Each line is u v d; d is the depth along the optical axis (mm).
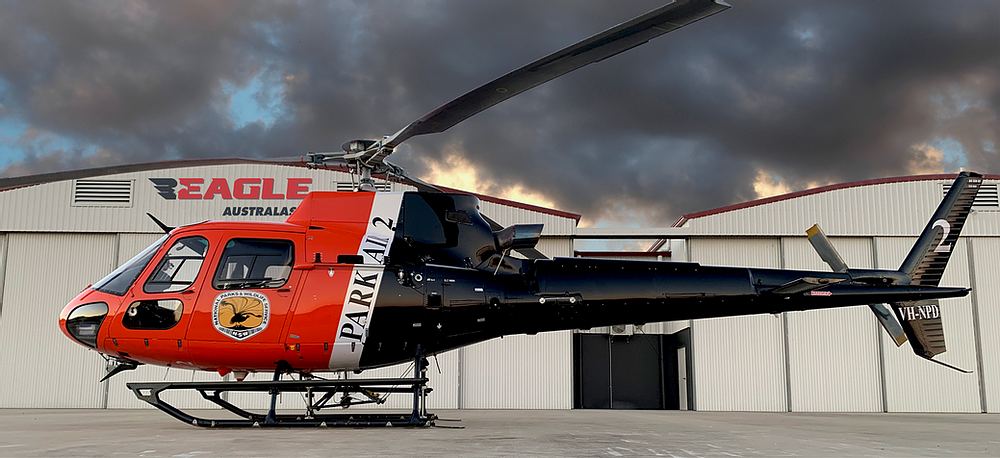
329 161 10008
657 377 27078
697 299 10648
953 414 22469
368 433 8750
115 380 23375
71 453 6254
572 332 24562
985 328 24219
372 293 9422
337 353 9469
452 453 6348
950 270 24625
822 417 18672
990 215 24859
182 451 6395
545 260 10688
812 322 24391
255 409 22469
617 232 24688
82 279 23922
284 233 9602
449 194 10242
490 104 7816
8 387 23172
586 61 6934
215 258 9477
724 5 5887
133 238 24141
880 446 8336
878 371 24094
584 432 9906
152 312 9344
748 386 24047
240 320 9258
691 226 24672
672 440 8594
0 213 23891
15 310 23656
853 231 24531
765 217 24688
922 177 24891
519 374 24203
